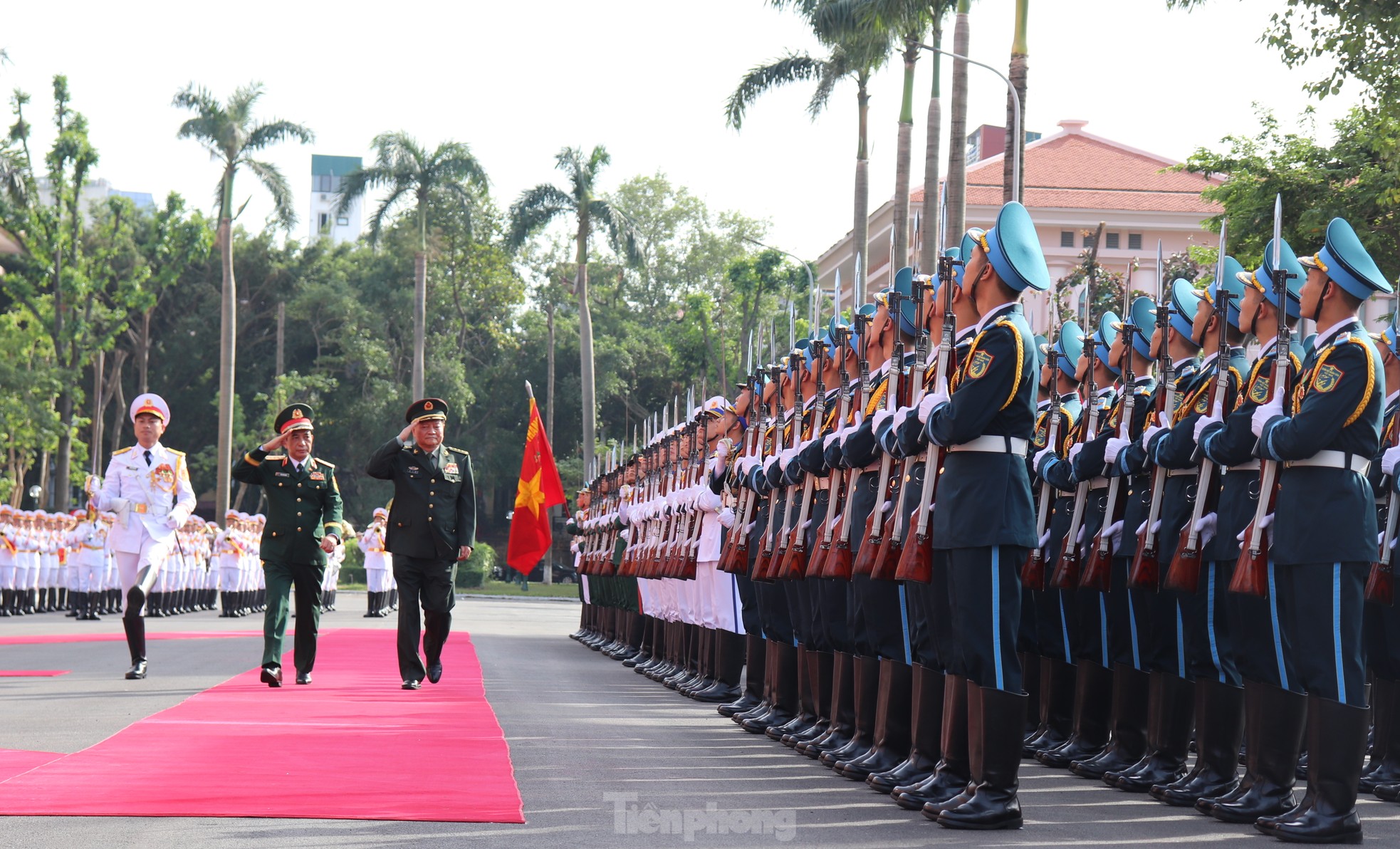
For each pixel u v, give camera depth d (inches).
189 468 2288.4
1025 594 349.7
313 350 2311.8
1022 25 710.5
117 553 463.8
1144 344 333.7
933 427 248.7
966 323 262.7
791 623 357.1
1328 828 235.6
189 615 1015.0
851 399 315.3
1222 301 280.4
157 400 472.7
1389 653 296.4
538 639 795.4
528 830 225.0
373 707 384.8
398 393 2126.0
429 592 450.6
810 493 327.3
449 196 1793.8
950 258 263.7
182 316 2277.3
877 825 239.9
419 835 217.5
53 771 269.6
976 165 1493.6
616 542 615.5
